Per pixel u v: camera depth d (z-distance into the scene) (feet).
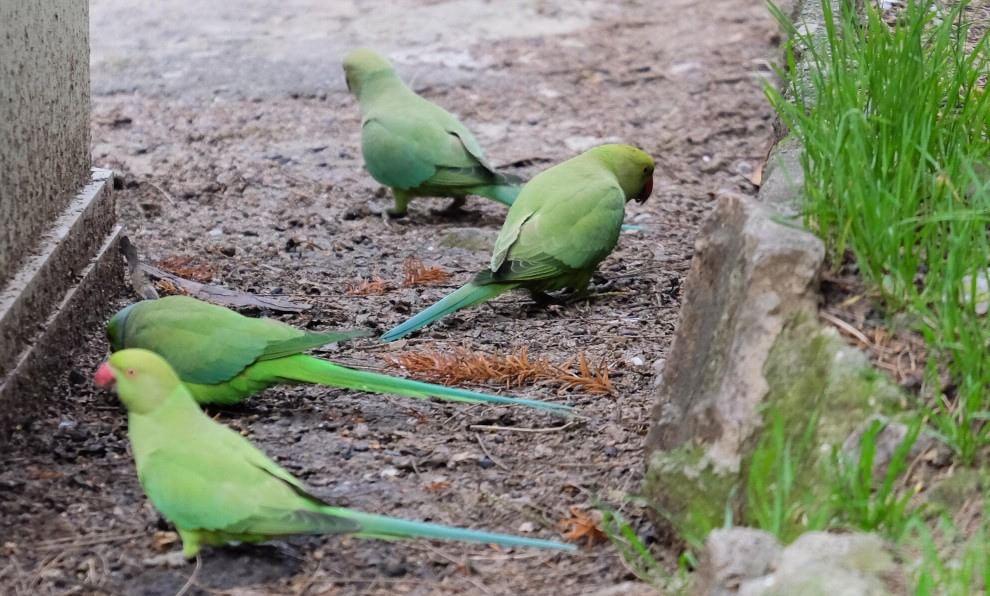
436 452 32.07
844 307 26.96
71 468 30.76
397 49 74.02
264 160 59.16
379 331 40.96
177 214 52.42
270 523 25.39
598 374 36.37
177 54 72.59
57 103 38.11
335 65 71.46
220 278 45.70
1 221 33.27
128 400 26.55
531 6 81.41
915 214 28.19
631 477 30.53
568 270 41.88
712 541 22.94
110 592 25.62
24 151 35.14
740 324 26.50
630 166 45.01
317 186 56.39
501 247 41.73
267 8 80.33
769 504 24.90
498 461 31.71
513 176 52.19
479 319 42.37
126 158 58.85
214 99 66.74
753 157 60.90
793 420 25.54
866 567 21.95
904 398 25.21
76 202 39.60
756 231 27.07
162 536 27.63
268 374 33.35
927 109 30.99
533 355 38.70
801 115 30.91
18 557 26.86
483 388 36.24
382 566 26.73
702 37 76.69
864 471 23.70
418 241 50.80
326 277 46.34
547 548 27.02
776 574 21.85
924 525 23.36
